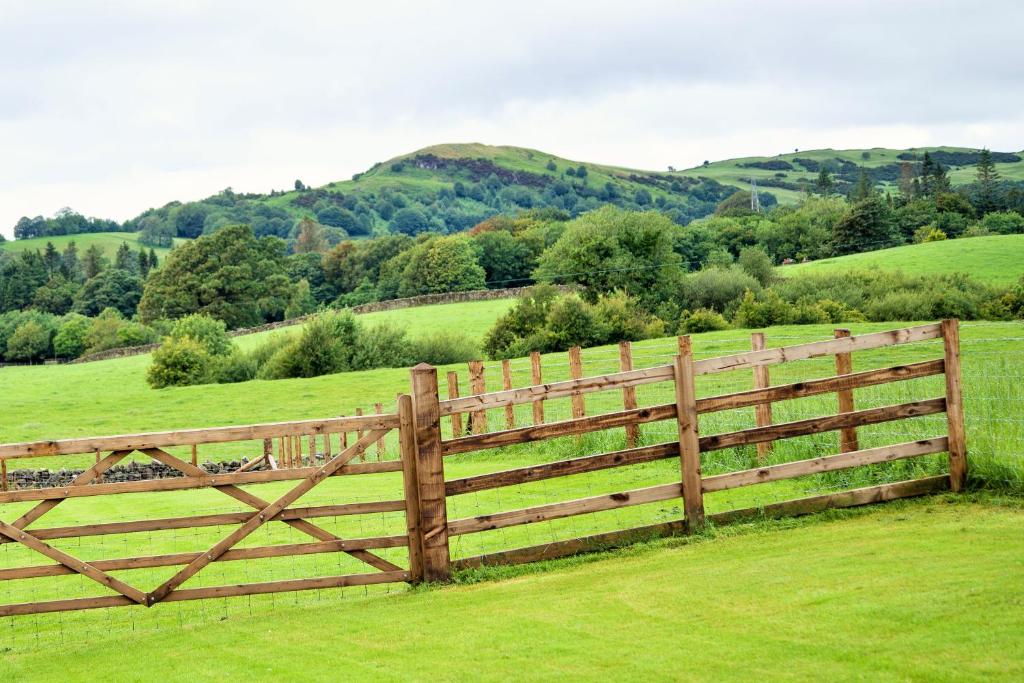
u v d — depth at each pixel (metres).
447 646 7.71
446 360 69.69
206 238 130.50
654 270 84.75
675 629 7.47
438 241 131.12
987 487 10.81
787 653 6.66
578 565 9.94
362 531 14.17
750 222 132.50
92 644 9.14
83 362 108.69
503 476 10.10
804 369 35.69
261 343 78.88
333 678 7.23
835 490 11.91
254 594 9.74
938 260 90.25
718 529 10.52
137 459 41.91
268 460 34.59
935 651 6.36
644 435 18.06
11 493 9.12
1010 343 34.94
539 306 68.31
